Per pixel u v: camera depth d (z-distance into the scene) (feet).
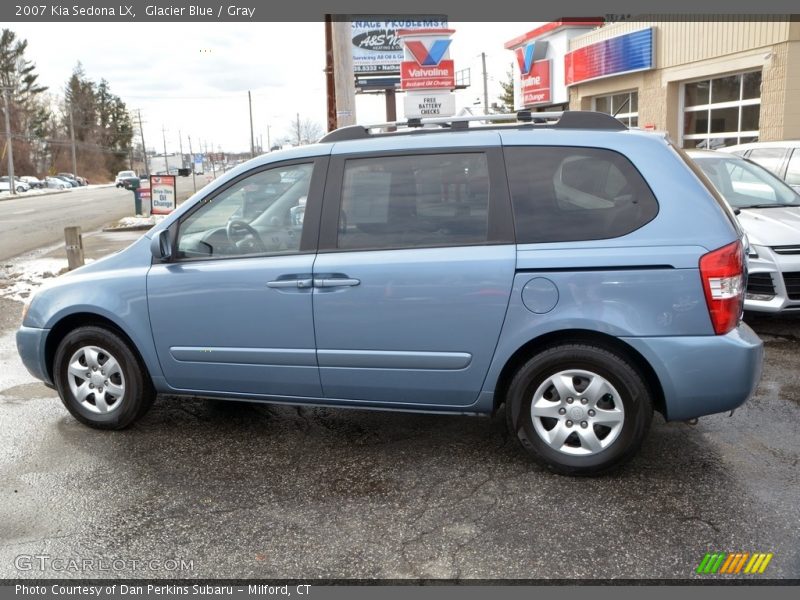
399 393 13.35
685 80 56.70
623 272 11.94
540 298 12.26
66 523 11.69
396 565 10.41
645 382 12.52
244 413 16.51
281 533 11.30
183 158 387.14
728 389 11.94
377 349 13.14
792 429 14.87
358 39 97.50
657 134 12.83
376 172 13.32
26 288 33.09
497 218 12.63
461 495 12.37
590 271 12.05
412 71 53.16
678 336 11.90
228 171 14.33
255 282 13.62
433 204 13.00
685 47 55.47
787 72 46.80
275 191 13.92
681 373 11.93
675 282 11.80
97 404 15.39
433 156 13.10
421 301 12.75
